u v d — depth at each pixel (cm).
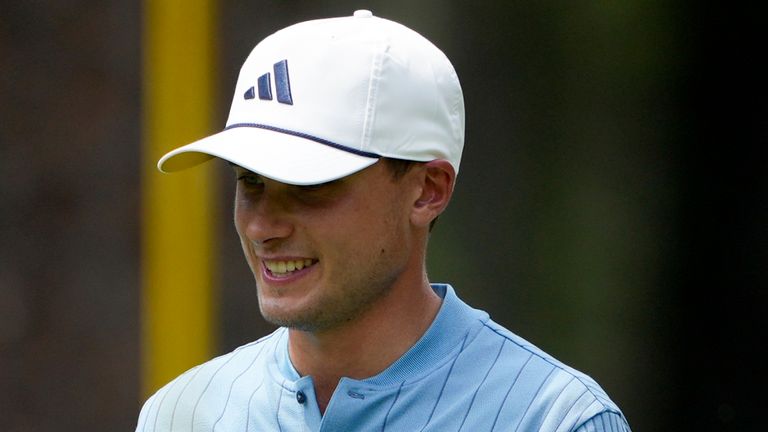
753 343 2744
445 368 824
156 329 2181
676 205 2752
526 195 2625
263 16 2245
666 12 2717
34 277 2177
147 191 2192
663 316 2723
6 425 2155
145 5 2198
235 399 874
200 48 2212
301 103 798
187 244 2184
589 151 2684
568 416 793
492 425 803
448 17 2530
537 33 2625
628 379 2691
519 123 2619
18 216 2183
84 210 2191
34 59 2192
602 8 2659
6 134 2188
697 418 2730
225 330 2186
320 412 841
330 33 816
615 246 2689
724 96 2764
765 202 2755
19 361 2166
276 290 807
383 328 830
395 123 800
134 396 2178
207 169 2184
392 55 805
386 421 813
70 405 2167
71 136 2195
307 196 788
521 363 827
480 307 2573
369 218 797
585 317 2642
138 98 2198
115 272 2188
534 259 2620
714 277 2759
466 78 2572
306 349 845
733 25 2750
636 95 2719
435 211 838
